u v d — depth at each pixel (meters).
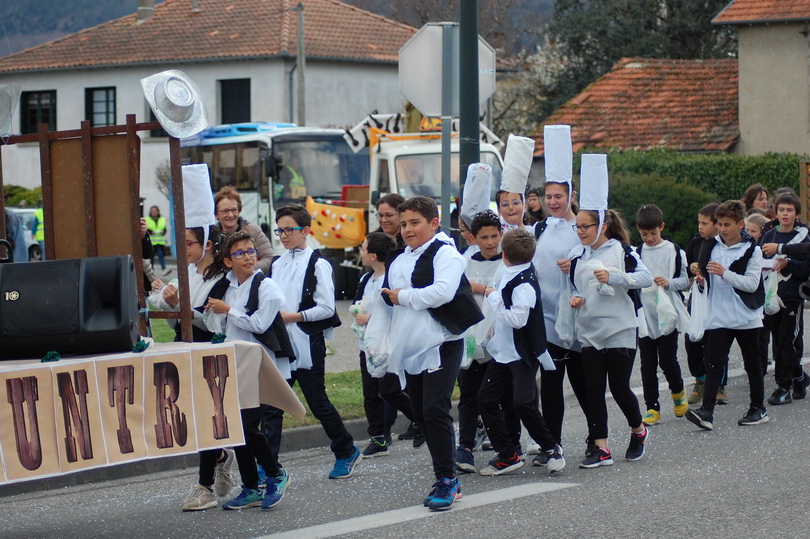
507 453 9.55
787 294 12.70
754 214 13.45
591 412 9.78
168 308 8.84
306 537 7.68
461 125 13.55
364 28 47.56
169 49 46.09
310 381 9.53
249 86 44.81
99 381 6.95
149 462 10.52
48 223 8.52
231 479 9.03
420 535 7.66
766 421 11.70
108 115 47.97
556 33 49.94
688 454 10.27
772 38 33.56
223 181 30.27
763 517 8.00
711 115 35.31
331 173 28.84
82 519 8.61
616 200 29.27
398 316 8.40
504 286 9.08
